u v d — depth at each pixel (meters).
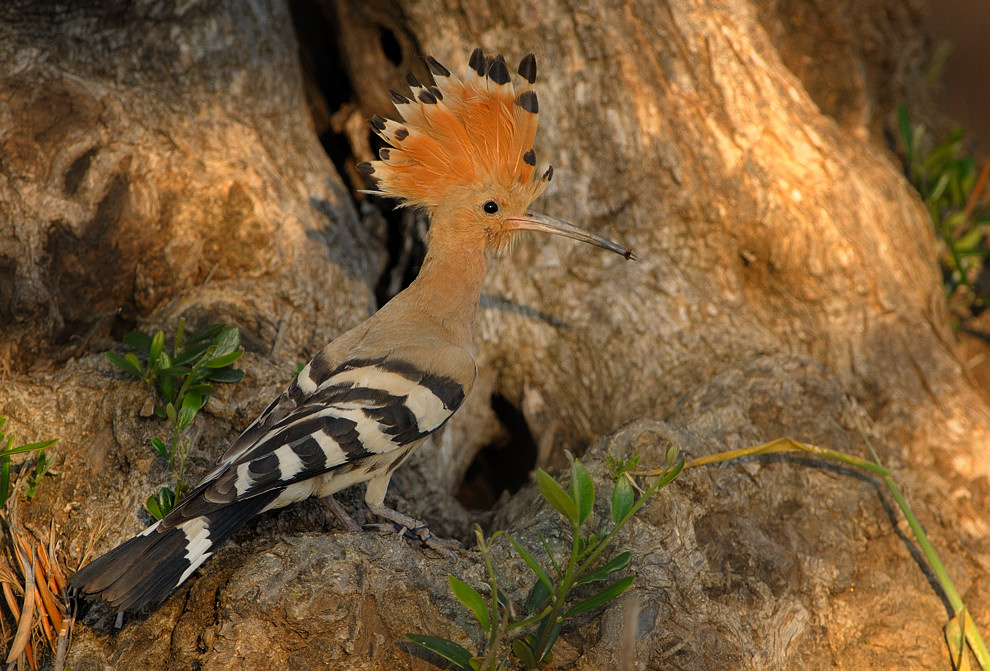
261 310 7.98
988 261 11.88
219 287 8.06
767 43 9.41
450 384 6.75
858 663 7.03
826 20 11.17
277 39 9.38
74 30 8.18
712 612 6.55
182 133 8.31
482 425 9.16
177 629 6.04
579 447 8.68
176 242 8.06
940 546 7.52
